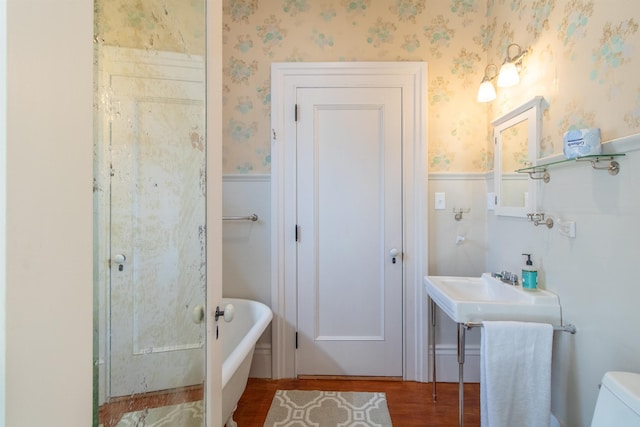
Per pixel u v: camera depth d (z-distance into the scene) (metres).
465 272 2.04
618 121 1.02
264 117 2.10
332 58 2.06
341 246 2.08
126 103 0.66
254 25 2.08
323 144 2.07
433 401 1.81
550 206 1.37
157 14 0.75
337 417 1.67
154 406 0.77
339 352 2.07
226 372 1.30
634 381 0.80
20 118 0.34
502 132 1.79
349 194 2.08
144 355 0.74
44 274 0.37
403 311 2.05
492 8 1.92
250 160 2.11
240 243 2.12
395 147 2.05
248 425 1.61
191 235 0.88
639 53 0.94
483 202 2.04
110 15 0.60
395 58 2.04
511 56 1.70
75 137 0.41
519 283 1.56
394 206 2.05
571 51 1.24
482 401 1.29
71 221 0.41
